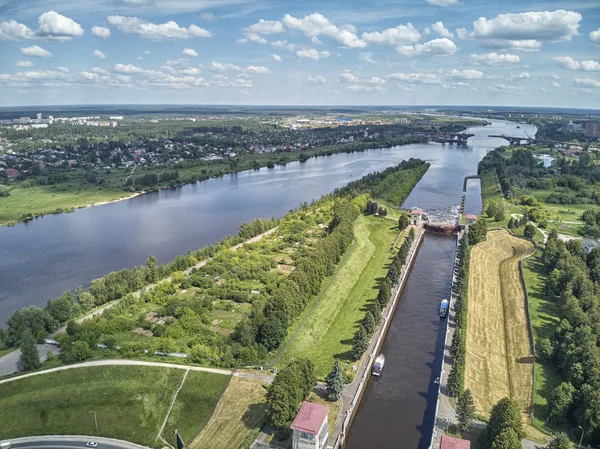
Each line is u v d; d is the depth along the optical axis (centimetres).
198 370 18938
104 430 16462
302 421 14825
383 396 19088
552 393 16788
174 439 16050
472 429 16325
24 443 15950
